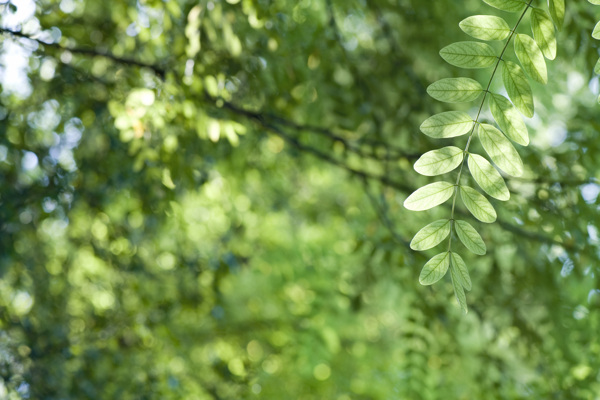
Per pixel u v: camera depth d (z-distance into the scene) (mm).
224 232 5250
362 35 4676
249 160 5094
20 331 4422
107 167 4230
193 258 4824
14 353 4340
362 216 5582
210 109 3693
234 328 5695
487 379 4621
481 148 3875
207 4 3211
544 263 4121
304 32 4355
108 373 4555
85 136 4312
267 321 5934
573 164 3836
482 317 4320
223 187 4844
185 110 3209
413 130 4148
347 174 5043
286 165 5578
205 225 5270
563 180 3758
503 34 1691
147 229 4598
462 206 4004
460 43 1682
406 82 4223
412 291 4578
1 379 4188
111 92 3908
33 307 4660
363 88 4238
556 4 1675
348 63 4195
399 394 5031
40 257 4746
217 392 4863
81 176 4262
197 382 4930
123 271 4688
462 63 1692
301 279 6516
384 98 4234
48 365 4395
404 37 4371
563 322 4277
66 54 3816
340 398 6324
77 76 3984
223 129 3545
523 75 1672
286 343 5816
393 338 6676
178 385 4746
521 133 1675
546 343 4430
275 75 3916
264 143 5043
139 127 3238
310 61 4078
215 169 4840
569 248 3836
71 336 4664
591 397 4227
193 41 3123
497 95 1685
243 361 5008
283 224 6750
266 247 6371
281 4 3975
